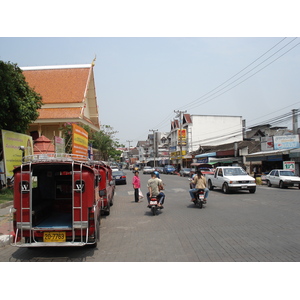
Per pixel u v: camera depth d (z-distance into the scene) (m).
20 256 6.08
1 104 12.72
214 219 9.73
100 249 6.43
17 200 5.82
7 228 8.34
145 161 96.62
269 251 5.95
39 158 6.23
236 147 36.09
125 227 8.84
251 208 11.95
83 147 17.88
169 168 55.91
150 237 7.43
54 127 27.92
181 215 10.73
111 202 13.57
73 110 27.38
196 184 12.63
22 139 15.50
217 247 6.33
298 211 10.96
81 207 5.82
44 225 6.25
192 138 60.88
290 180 21.25
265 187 23.33
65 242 5.77
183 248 6.32
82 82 29.81
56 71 31.16
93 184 5.95
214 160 40.25
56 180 7.47
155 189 11.07
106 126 46.91
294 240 6.77
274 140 28.53
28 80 30.59
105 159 41.50
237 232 7.72
